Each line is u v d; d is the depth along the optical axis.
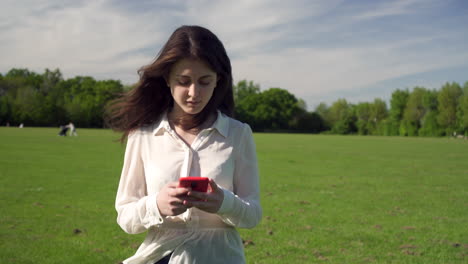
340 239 6.62
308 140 48.84
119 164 16.47
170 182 2.06
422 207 9.30
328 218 8.05
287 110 120.06
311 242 6.43
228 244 2.08
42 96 95.12
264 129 120.81
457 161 21.45
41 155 19.33
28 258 5.34
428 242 6.54
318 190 11.45
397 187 12.26
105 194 9.94
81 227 6.90
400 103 104.94
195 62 1.96
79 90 107.00
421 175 15.27
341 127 112.12
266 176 14.26
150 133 2.21
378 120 114.00
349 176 14.61
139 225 1.99
